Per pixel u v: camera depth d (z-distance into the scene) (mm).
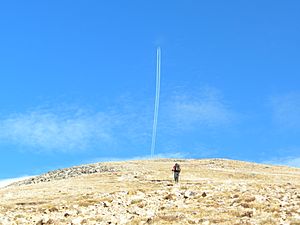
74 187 51406
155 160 96812
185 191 37531
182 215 26953
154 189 42281
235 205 29578
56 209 35219
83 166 84688
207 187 40562
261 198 30984
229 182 51062
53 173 84000
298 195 31938
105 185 52688
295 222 23156
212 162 93062
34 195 46031
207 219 25047
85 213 32000
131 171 69500
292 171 88062
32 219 30750
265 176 70188
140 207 32719
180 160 96938
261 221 23969
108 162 90000
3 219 31125
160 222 25453
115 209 32844
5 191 54000
